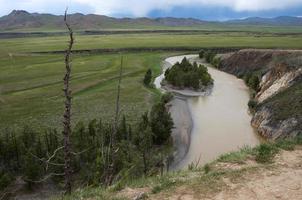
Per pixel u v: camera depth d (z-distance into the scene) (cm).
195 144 4525
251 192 1336
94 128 4231
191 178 1480
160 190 1376
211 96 7388
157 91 7525
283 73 6400
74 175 3312
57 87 7769
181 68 8794
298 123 4212
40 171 3372
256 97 6806
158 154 4050
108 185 1655
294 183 1401
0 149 3741
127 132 4431
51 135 4053
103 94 7125
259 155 1691
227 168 1571
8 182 3247
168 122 4544
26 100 6706
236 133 4947
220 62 11206
